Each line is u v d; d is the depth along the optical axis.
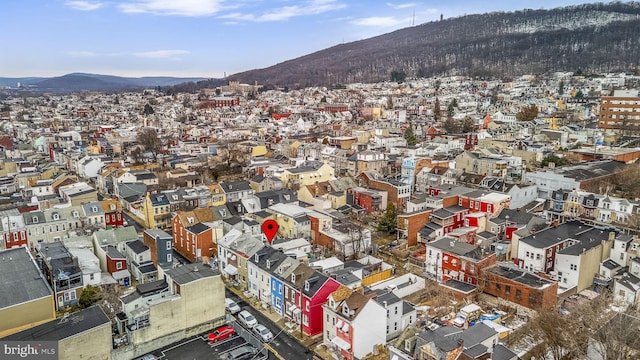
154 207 117.62
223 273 90.19
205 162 177.75
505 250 94.06
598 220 103.12
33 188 135.88
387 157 163.50
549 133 187.75
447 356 55.41
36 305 64.75
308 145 194.38
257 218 107.12
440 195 113.56
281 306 74.88
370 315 63.09
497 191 118.88
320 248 98.94
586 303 71.62
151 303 66.12
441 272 86.00
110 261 85.75
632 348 58.69
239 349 64.44
